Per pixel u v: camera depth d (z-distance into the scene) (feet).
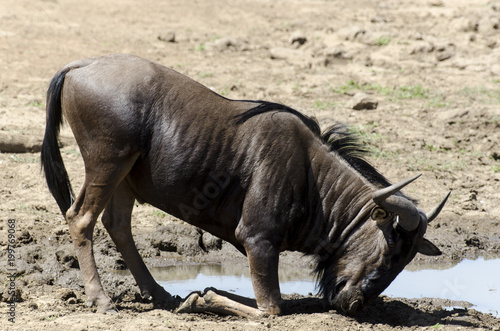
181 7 302.25
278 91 204.85
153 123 85.46
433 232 131.03
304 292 105.09
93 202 86.53
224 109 86.84
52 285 99.71
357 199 87.61
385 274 85.35
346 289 86.33
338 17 303.07
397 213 80.94
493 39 266.16
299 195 86.48
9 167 142.10
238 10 307.37
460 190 149.48
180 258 118.83
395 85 216.95
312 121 88.94
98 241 117.08
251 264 85.92
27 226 117.50
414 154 166.71
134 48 237.66
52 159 91.56
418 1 330.13
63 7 278.46
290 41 258.78
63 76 88.22
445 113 189.16
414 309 92.58
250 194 85.40
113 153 84.84
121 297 97.30
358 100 194.18
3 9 262.47
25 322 81.05
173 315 87.10
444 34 275.18
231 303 87.40
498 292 107.86
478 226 134.82
